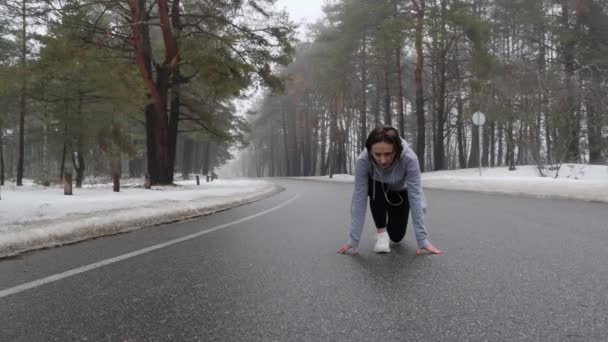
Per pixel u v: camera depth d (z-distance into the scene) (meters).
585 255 3.12
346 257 3.20
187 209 6.90
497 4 26.66
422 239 3.28
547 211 6.64
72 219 5.11
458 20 22.11
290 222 5.74
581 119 17.86
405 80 37.16
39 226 4.53
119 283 2.55
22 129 18.61
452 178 16.53
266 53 16.12
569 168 16.86
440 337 1.60
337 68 30.09
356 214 3.38
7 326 1.79
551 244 3.63
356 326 1.73
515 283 2.35
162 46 20.09
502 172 18.78
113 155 17.64
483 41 23.11
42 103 16.80
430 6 23.83
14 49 17.84
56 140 17.64
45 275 2.80
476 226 4.92
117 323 1.82
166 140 15.94
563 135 16.25
